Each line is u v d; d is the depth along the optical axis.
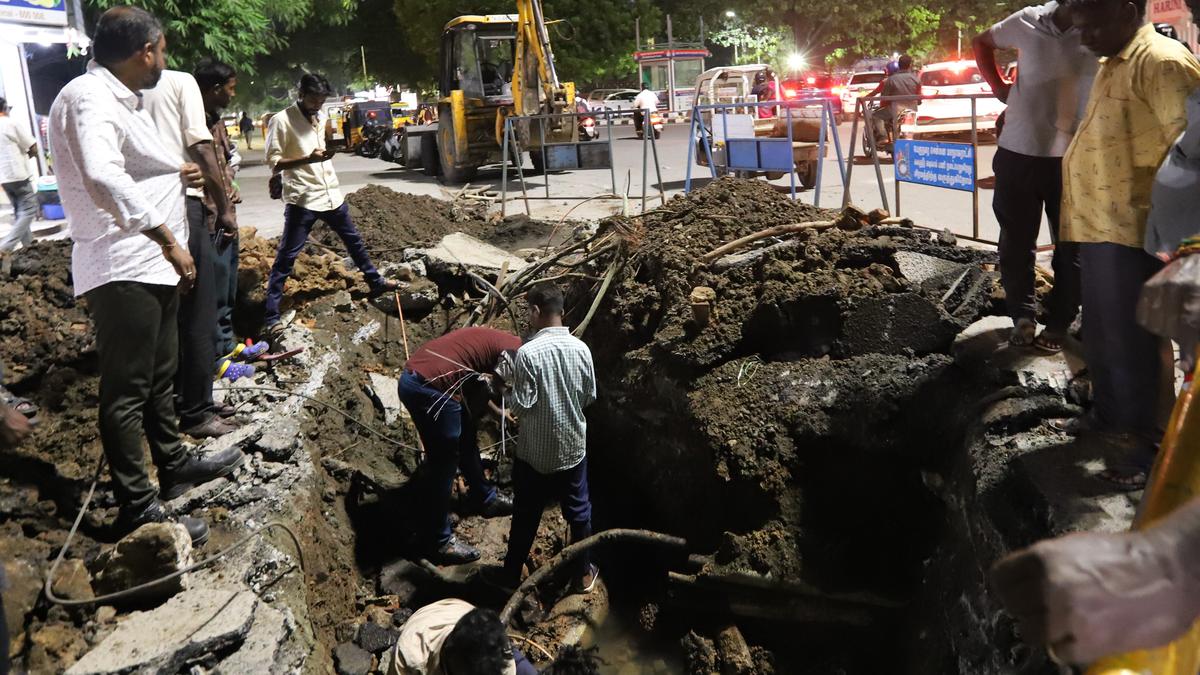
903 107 14.27
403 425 6.65
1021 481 3.60
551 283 7.32
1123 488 3.36
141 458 4.17
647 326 6.25
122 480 4.13
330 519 5.40
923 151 6.98
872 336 5.26
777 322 5.54
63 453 4.84
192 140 4.83
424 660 3.82
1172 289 1.94
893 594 4.70
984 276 5.37
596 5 29.47
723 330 5.61
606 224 7.54
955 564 4.12
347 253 8.45
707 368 5.58
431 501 5.68
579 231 8.77
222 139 5.88
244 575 4.08
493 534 6.18
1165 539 1.07
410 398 5.46
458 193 12.54
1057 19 4.00
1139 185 3.26
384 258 8.45
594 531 6.20
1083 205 3.43
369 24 33.28
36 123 12.85
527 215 10.06
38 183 11.99
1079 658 1.07
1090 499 3.32
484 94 14.94
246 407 5.59
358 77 39.47
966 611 3.80
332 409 6.11
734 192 7.11
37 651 3.50
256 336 7.09
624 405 6.23
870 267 5.58
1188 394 1.59
